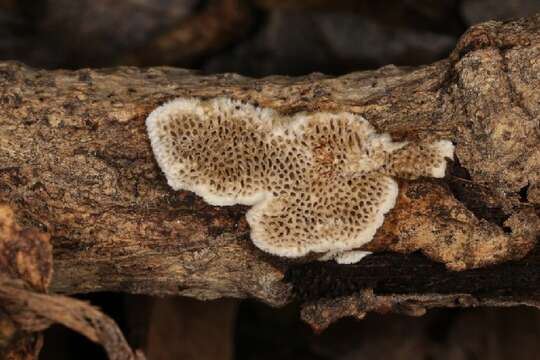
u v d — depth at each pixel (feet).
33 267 0.77
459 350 1.05
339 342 1.06
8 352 0.78
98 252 0.79
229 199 0.77
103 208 0.78
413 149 0.77
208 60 1.06
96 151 0.78
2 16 1.06
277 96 0.78
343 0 1.04
